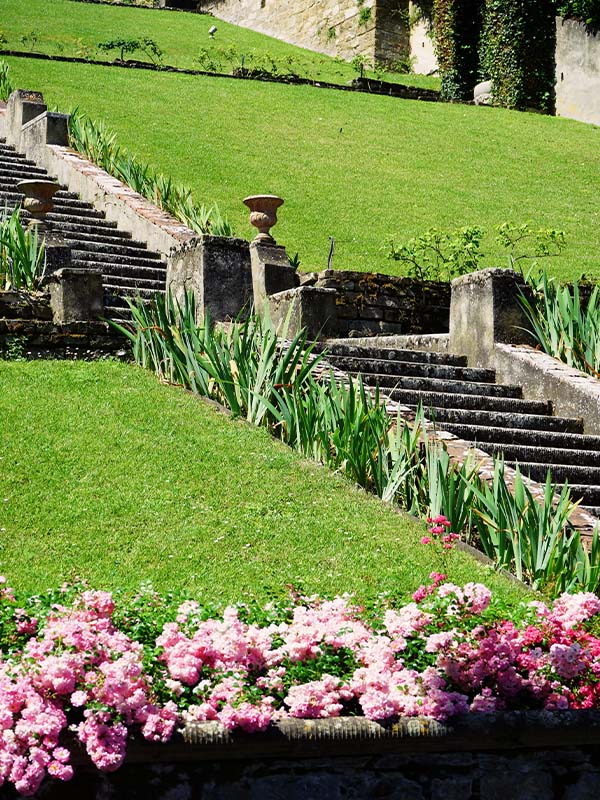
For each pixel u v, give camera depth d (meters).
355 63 34.06
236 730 3.98
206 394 9.44
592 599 4.78
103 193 16.97
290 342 10.77
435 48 34.56
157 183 17.05
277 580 6.18
